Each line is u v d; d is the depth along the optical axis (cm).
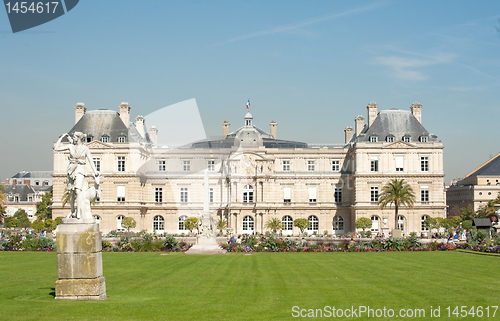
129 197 11000
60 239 2600
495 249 5900
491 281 3512
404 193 10056
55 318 2198
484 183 17212
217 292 2998
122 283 3344
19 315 2233
